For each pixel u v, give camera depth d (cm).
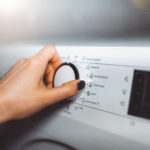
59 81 38
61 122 37
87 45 36
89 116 33
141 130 28
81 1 26
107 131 31
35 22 35
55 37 38
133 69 29
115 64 31
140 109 28
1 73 52
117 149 30
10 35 43
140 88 28
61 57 39
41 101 37
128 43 30
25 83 38
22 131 44
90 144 33
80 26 30
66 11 29
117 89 30
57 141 39
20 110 38
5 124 47
